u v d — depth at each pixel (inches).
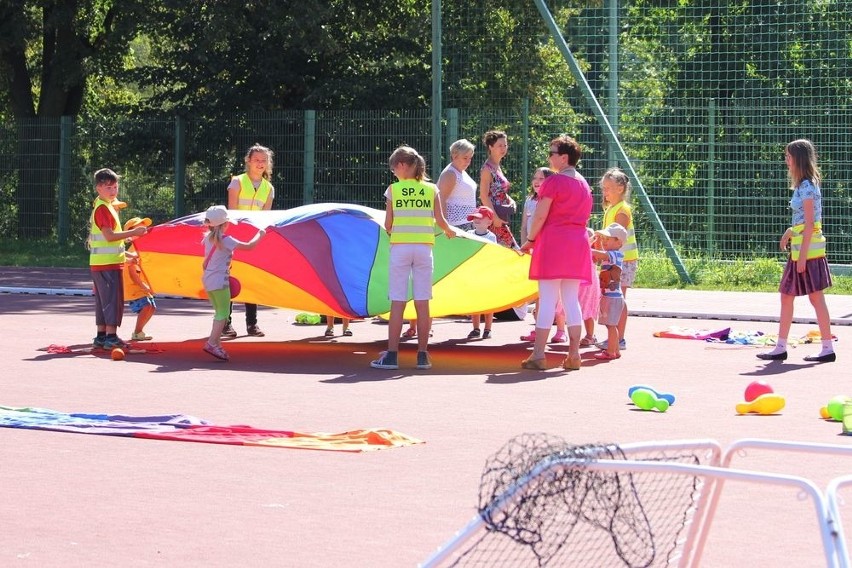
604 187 930.1
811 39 1747.0
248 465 503.8
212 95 2240.4
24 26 2237.9
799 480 272.7
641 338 1013.2
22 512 427.2
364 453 530.3
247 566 366.0
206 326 1083.3
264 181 984.3
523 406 660.1
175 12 2196.1
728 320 1178.0
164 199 2030.0
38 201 2090.3
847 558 262.5
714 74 1759.4
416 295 810.8
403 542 391.5
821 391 725.3
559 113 1656.0
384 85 2193.7
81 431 570.6
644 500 324.8
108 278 877.2
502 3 1675.7
